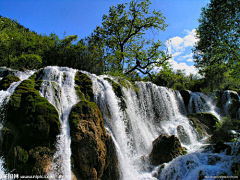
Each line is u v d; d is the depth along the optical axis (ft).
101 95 30.99
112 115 30.60
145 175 25.38
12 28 53.72
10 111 20.76
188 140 36.19
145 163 27.81
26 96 21.72
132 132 32.27
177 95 55.88
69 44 48.37
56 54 44.60
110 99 31.65
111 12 69.97
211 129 40.75
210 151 26.03
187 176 22.89
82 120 22.34
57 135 20.27
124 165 25.55
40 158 18.58
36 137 19.29
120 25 69.62
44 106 20.67
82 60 44.19
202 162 23.98
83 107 23.16
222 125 34.83
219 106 57.77
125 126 31.42
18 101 21.38
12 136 19.65
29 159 18.40
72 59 44.37
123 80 39.91
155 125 41.04
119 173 24.23
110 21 70.44
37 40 48.32
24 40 45.73
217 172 21.42
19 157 18.22
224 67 42.52
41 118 19.84
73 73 31.73
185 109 55.42
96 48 55.67
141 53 67.67
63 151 20.07
